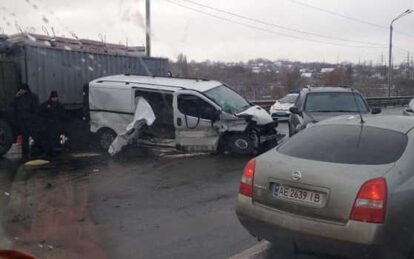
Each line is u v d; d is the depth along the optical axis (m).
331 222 3.81
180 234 5.16
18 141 11.84
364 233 3.64
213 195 6.95
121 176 8.38
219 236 5.07
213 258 4.45
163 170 8.88
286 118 20.75
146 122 10.39
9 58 11.19
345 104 10.75
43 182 7.93
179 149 10.59
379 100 34.28
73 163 9.77
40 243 4.86
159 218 5.78
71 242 4.90
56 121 11.08
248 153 10.27
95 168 9.19
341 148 4.23
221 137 10.39
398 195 3.75
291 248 4.12
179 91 10.48
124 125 10.91
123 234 5.16
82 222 5.62
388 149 4.11
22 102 10.64
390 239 3.66
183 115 10.41
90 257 4.47
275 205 4.14
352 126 4.58
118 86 10.94
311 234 3.87
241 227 5.37
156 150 10.96
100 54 13.20
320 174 3.96
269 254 4.50
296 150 4.42
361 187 3.75
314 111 10.55
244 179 4.45
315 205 3.91
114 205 6.41
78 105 12.48
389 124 4.51
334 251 3.81
